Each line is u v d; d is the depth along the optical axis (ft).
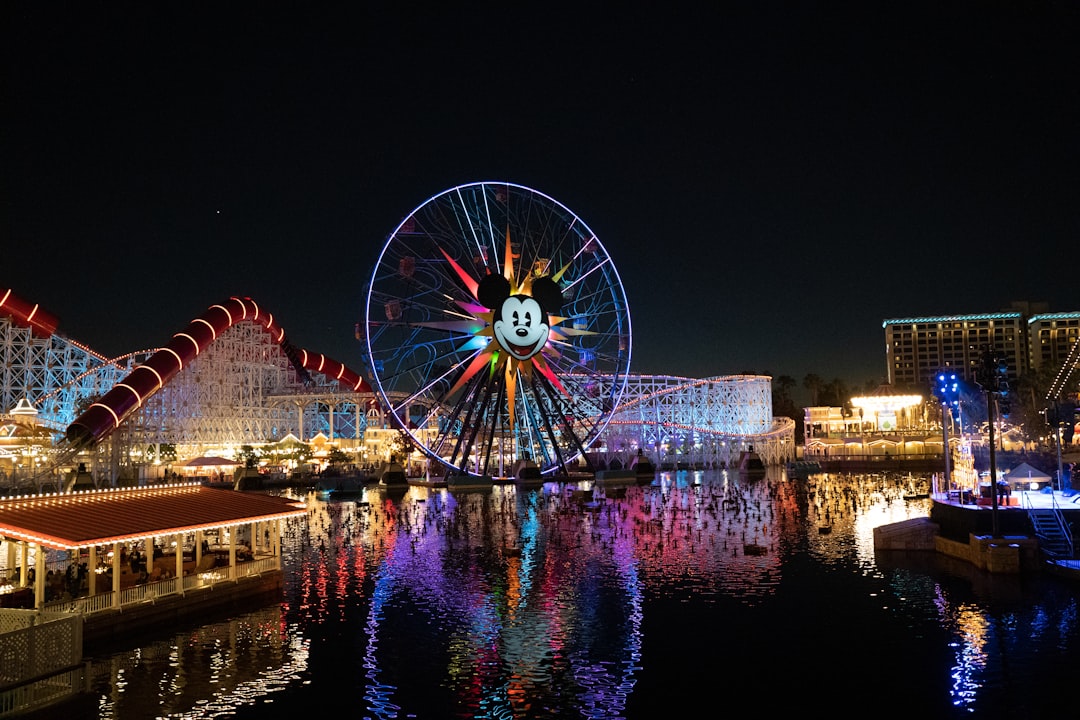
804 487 434.30
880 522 277.23
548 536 258.37
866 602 160.56
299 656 133.80
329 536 264.93
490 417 497.46
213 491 173.78
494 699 116.37
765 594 169.78
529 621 153.69
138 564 165.89
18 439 405.18
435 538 258.37
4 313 433.89
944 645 133.90
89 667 114.01
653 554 220.23
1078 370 522.47
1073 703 110.93
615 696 117.19
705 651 134.82
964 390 247.70
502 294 465.06
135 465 431.43
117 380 491.31
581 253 492.95
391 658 133.18
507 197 461.78
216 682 122.42
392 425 499.51
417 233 426.92
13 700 96.73
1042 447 314.35
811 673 124.06
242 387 556.10
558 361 500.33
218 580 161.38
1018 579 173.47
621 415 624.59
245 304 517.55
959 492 216.33
